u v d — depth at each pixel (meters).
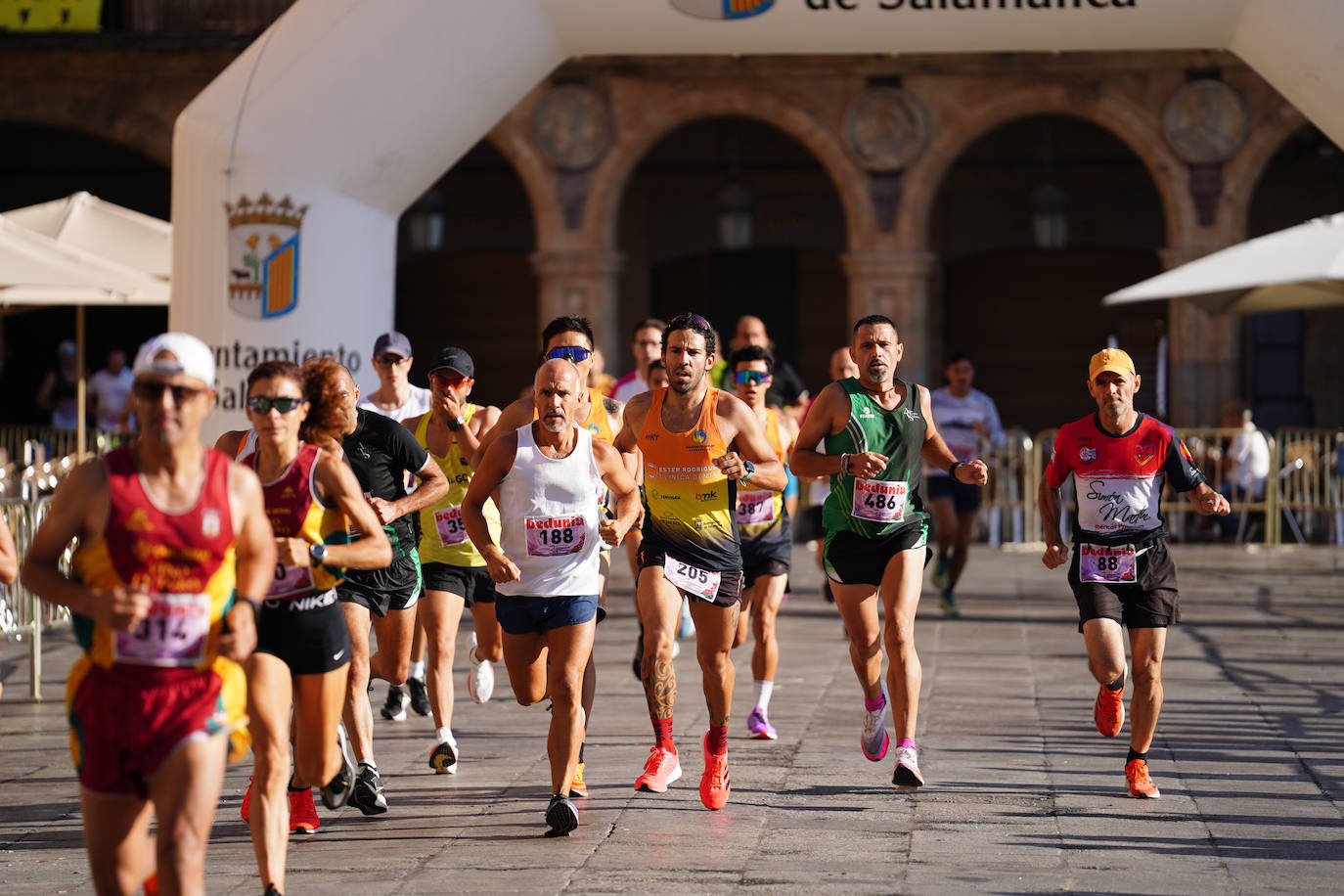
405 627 16.53
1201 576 35.53
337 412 13.73
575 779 15.44
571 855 13.48
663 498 15.26
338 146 25.17
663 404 15.33
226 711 9.52
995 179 60.53
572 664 14.16
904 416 16.06
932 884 12.58
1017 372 61.59
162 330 61.41
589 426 19.14
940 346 61.88
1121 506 15.37
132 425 42.78
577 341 17.77
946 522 29.00
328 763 12.48
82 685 9.41
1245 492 44.03
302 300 25.17
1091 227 60.34
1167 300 60.28
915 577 15.92
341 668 12.41
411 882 12.66
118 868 9.38
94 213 31.44
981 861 13.26
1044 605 30.92
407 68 24.98
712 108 50.62
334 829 14.44
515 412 15.37
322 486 12.04
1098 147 59.84
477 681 18.28
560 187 51.03
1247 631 27.09
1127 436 15.37
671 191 61.59
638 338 24.98
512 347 62.66
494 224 61.97
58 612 22.91
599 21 25.59
